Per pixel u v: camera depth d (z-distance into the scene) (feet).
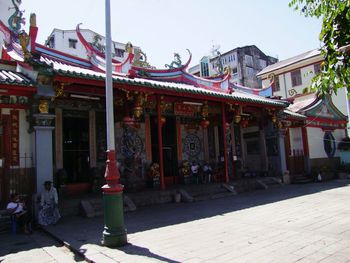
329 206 34.91
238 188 55.42
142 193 43.83
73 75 35.47
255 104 58.54
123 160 53.16
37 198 34.01
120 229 22.44
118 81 39.17
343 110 94.43
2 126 36.42
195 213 34.94
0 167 35.53
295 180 67.82
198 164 62.13
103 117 51.16
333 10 12.23
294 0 13.23
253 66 151.94
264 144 68.85
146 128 57.06
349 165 81.15
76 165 47.93
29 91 36.04
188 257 18.88
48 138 36.22
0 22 46.62
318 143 79.00
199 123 65.21
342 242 20.59
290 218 29.27
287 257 18.02
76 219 34.65
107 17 24.22
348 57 12.27
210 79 67.72
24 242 26.58
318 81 12.68
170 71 58.65
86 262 19.85
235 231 25.08
